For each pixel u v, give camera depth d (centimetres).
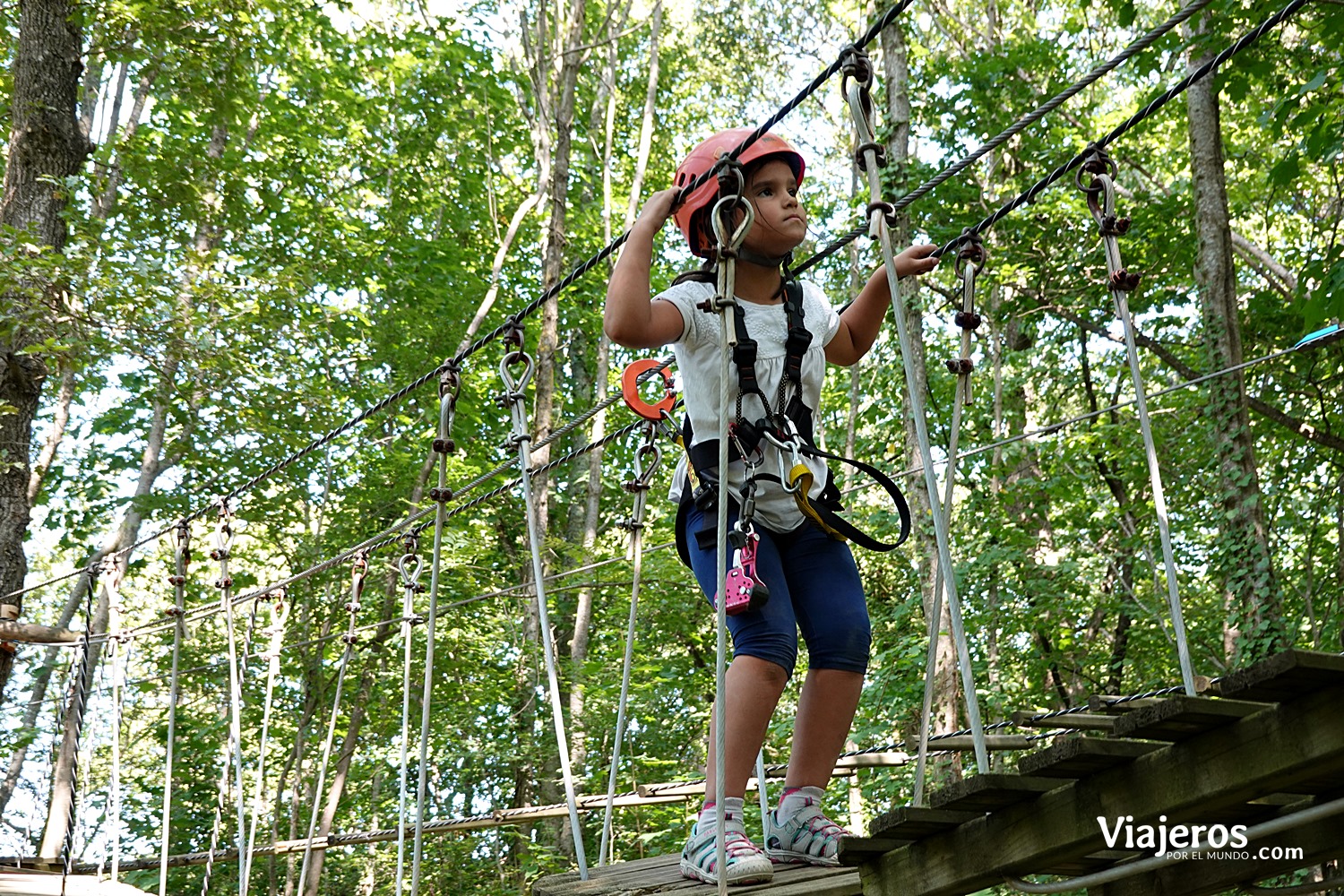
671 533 1627
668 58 2152
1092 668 1723
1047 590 1453
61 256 928
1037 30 1806
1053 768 182
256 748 1720
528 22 1786
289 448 1404
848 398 1686
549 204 1703
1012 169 1647
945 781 1209
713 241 272
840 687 261
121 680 587
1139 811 177
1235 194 1537
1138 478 1530
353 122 1683
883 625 1551
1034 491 1516
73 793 566
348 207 1653
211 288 1038
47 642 808
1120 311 243
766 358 261
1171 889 247
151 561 1688
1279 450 1466
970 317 271
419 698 1636
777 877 242
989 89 1539
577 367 2089
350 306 1498
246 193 1527
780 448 251
